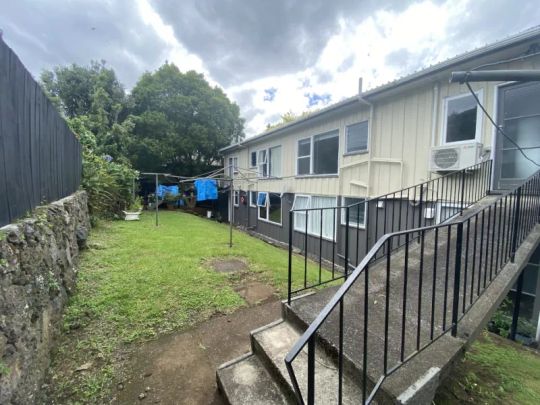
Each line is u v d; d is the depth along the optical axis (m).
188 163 15.50
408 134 5.30
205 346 2.38
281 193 9.85
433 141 4.84
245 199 13.16
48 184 2.93
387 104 5.71
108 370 2.03
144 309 2.85
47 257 2.32
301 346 1.02
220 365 2.08
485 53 3.85
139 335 2.46
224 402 1.80
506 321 3.67
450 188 4.60
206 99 15.32
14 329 1.57
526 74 2.19
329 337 1.90
